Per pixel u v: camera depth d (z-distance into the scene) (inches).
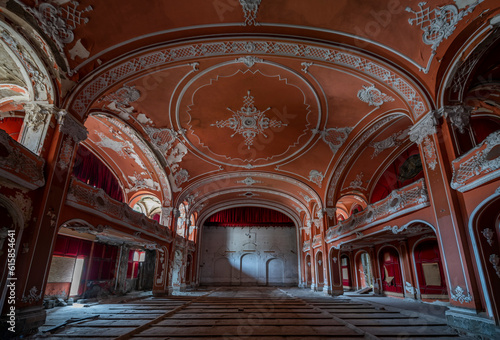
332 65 328.2
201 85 374.9
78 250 486.3
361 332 238.7
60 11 242.7
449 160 276.5
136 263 702.5
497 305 223.3
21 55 265.4
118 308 390.0
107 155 524.1
